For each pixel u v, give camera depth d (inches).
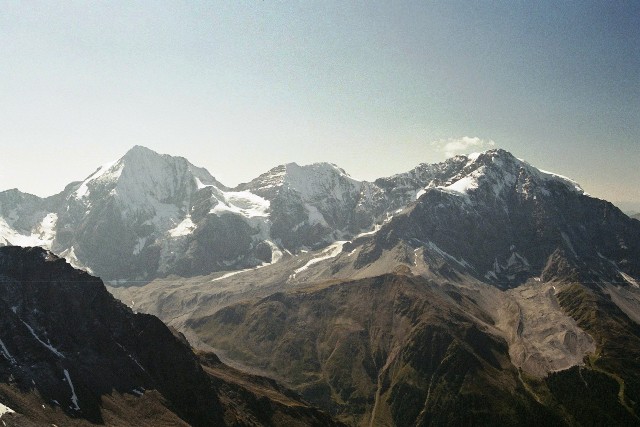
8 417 6683.1
